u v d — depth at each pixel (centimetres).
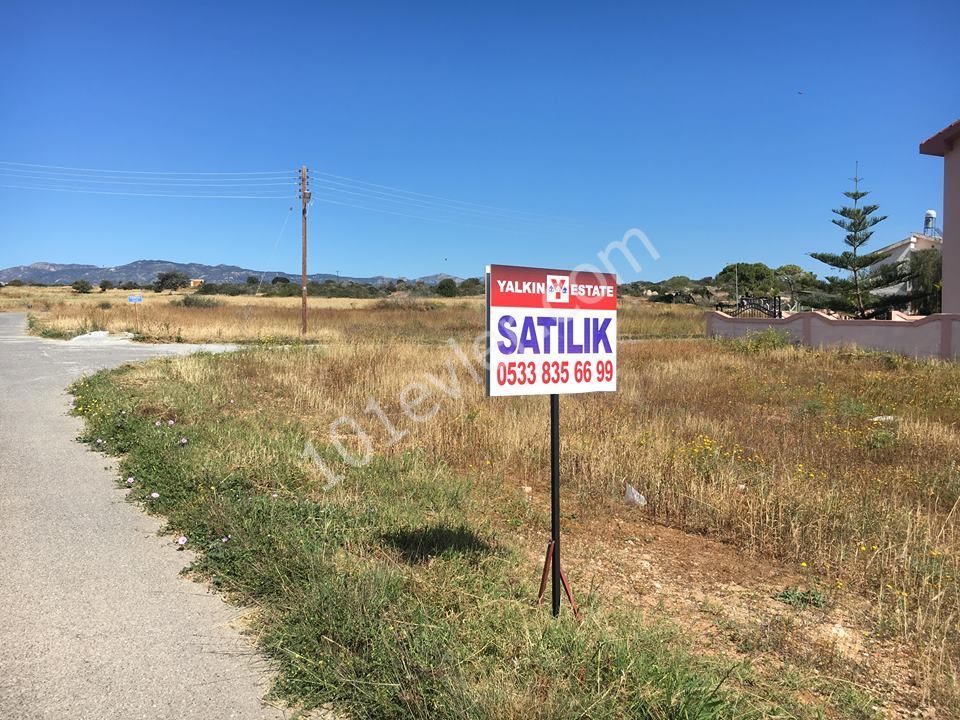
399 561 421
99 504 555
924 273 3412
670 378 1408
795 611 425
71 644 339
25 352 2017
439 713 274
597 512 602
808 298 3738
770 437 895
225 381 1227
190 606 383
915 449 856
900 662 371
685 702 280
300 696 298
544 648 313
